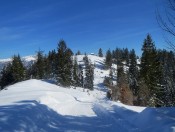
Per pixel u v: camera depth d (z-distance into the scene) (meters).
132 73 72.62
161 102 39.62
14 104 17.45
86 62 140.25
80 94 50.69
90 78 108.75
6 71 72.81
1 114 12.62
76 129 12.68
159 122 11.30
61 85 65.56
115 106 20.69
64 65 66.75
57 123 14.17
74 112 18.84
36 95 25.77
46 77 82.88
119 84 47.47
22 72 72.19
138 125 12.98
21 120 11.73
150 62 45.44
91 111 19.31
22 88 41.88
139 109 20.34
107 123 14.19
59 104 22.97
